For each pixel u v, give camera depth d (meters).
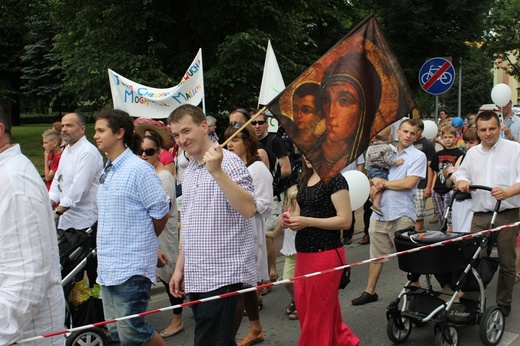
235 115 6.45
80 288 4.66
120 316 3.60
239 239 3.46
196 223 3.46
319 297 3.85
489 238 4.75
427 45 19.72
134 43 13.12
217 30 13.56
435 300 4.61
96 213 5.30
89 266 4.90
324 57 3.61
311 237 3.88
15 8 25.23
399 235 4.65
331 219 3.78
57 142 9.02
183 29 13.51
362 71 3.63
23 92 31.05
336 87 3.63
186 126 3.44
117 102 8.36
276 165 6.21
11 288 2.32
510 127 8.63
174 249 5.28
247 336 4.91
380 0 19.30
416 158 5.73
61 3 15.45
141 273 3.59
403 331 4.83
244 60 12.36
